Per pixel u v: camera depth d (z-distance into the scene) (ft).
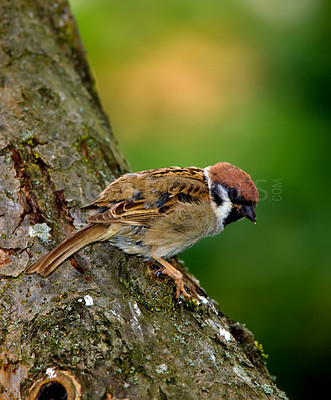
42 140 27.14
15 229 23.70
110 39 46.55
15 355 19.99
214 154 39.65
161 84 45.27
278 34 45.21
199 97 43.78
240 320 37.40
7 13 31.96
